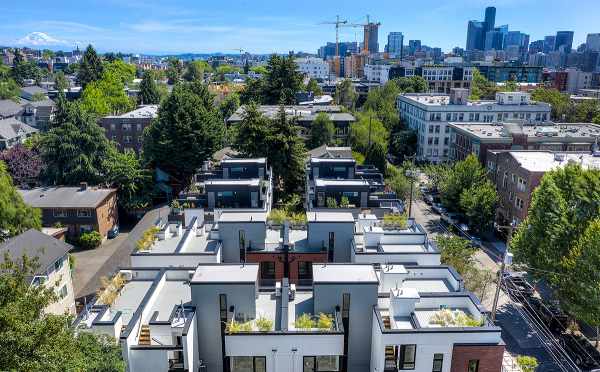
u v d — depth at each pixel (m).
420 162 106.69
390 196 52.19
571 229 40.38
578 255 36.41
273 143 64.31
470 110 105.06
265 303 28.89
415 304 27.84
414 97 122.56
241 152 69.81
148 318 26.52
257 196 45.34
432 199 77.75
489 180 68.12
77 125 75.31
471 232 65.69
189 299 28.70
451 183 68.81
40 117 133.88
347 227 34.97
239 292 26.17
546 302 44.97
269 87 123.88
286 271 34.97
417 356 24.78
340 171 54.16
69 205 63.06
